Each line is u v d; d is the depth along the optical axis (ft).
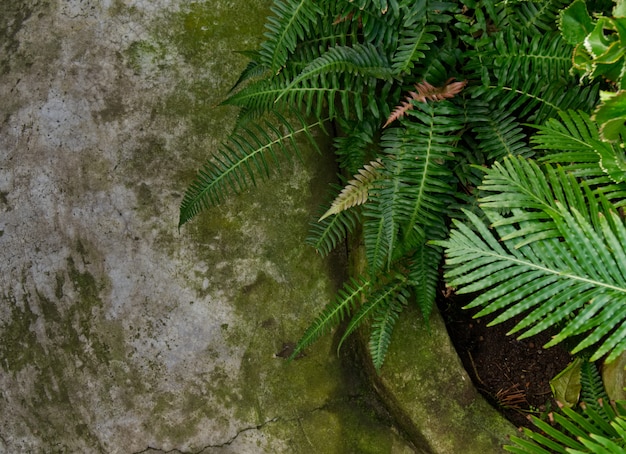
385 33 6.55
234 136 6.89
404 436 6.72
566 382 6.49
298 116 6.51
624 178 5.82
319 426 6.76
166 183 6.89
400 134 6.39
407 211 6.29
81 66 6.95
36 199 6.89
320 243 6.63
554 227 5.76
